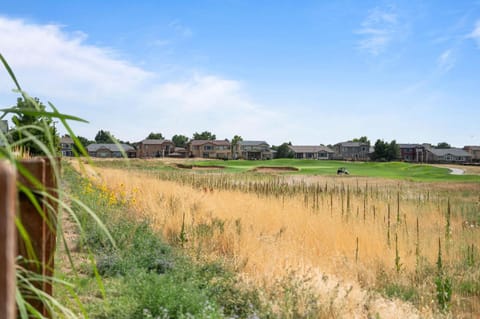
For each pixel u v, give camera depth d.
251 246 8.20
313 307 5.43
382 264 9.04
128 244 7.43
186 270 6.38
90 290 5.10
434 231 12.70
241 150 138.12
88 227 8.08
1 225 0.87
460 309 7.34
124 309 4.55
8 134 1.53
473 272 9.07
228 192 17.25
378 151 132.88
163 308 4.57
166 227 9.47
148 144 138.62
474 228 13.46
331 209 13.23
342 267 8.48
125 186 15.37
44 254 2.04
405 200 19.66
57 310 2.29
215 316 4.49
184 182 23.73
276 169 70.06
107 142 135.62
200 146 135.75
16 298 1.47
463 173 70.81
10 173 0.87
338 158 149.38
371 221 12.67
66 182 14.66
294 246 8.93
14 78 1.54
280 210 12.48
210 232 8.83
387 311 6.17
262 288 5.84
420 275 8.81
